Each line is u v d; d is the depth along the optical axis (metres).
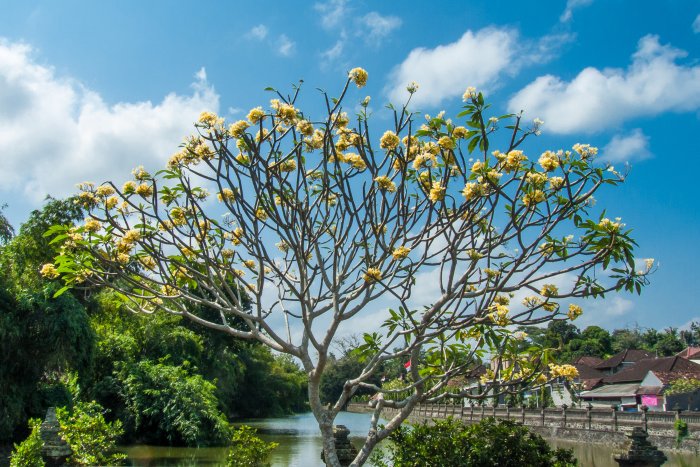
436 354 7.29
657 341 82.31
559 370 6.42
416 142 6.35
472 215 5.88
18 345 18.41
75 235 6.05
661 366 45.91
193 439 22.67
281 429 37.56
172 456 20.58
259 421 49.16
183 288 6.48
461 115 5.60
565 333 78.56
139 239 5.84
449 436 7.41
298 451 21.86
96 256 5.95
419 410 51.00
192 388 24.66
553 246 5.91
